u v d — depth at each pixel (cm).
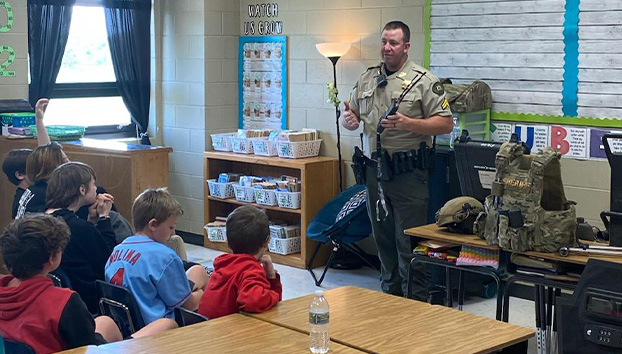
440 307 316
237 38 749
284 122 717
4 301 277
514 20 559
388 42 515
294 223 698
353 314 305
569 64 536
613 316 315
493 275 390
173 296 338
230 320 295
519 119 562
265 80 729
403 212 520
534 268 378
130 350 260
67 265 367
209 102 737
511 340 277
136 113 755
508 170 384
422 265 518
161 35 763
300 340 272
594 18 523
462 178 423
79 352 256
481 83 564
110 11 728
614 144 522
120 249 345
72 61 722
